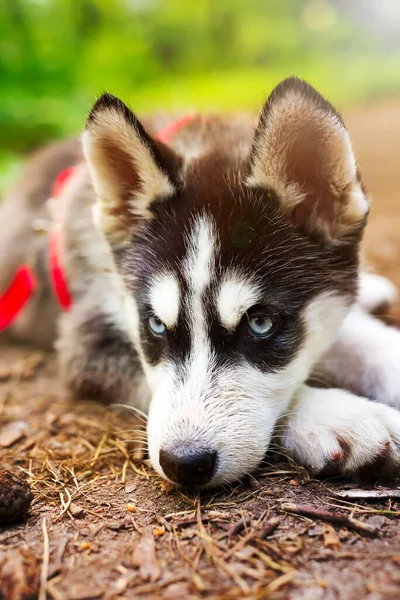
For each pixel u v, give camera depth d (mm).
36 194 735
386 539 412
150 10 4012
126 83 3178
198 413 467
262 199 514
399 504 440
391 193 1298
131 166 538
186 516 440
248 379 486
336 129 498
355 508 437
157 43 4180
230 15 4434
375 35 4500
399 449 470
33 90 1922
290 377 501
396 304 704
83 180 633
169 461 455
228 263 494
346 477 469
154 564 405
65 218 636
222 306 488
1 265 736
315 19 4605
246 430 470
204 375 481
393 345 554
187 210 518
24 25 2131
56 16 2588
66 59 2264
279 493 454
